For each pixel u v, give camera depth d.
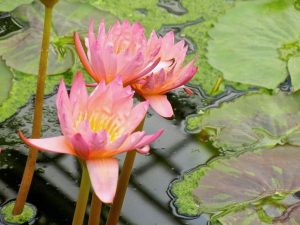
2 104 1.52
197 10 1.85
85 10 1.72
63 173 1.42
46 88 1.57
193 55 1.70
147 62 1.16
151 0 1.86
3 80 1.52
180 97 1.61
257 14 1.76
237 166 1.40
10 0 1.75
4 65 1.56
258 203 1.33
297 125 1.50
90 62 1.17
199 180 1.38
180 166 1.46
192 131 1.53
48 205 1.37
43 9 1.70
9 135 1.47
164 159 1.47
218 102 1.60
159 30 1.76
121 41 1.20
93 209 1.21
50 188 1.39
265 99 1.55
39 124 1.27
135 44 1.20
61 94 1.07
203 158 1.47
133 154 1.23
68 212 1.36
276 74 1.61
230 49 1.67
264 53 1.66
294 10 1.78
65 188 1.40
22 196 1.33
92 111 1.08
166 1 1.87
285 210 1.32
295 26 1.73
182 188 1.41
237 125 1.51
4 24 1.67
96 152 1.05
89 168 1.05
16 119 1.50
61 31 1.65
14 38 1.63
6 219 1.34
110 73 1.15
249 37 1.70
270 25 1.73
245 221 1.31
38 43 1.62
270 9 1.78
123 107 1.08
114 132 1.08
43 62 1.21
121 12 1.80
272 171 1.39
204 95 1.62
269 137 1.48
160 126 1.54
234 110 1.54
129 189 1.41
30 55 1.59
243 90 1.64
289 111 1.53
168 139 1.51
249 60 1.64
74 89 1.08
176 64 1.20
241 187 1.37
